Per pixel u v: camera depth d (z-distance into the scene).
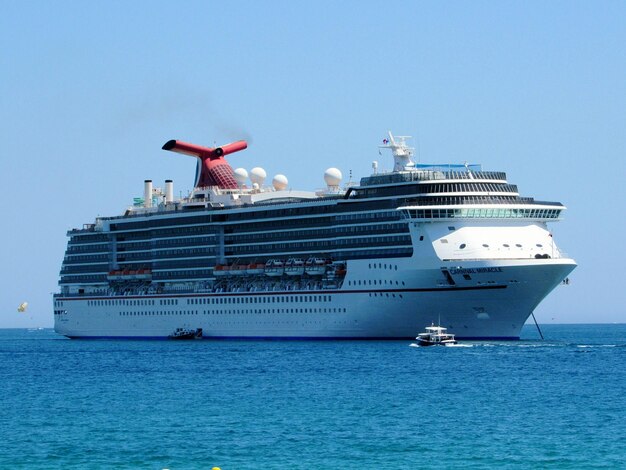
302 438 180.50
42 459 166.88
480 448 170.88
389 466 159.12
